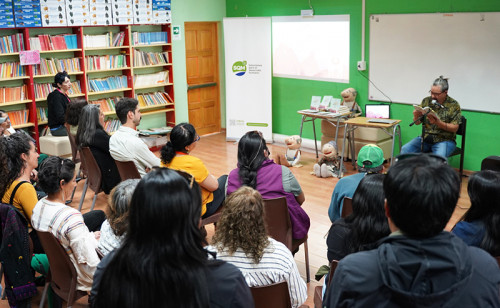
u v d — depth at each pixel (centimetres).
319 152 738
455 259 101
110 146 421
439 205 101
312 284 351
